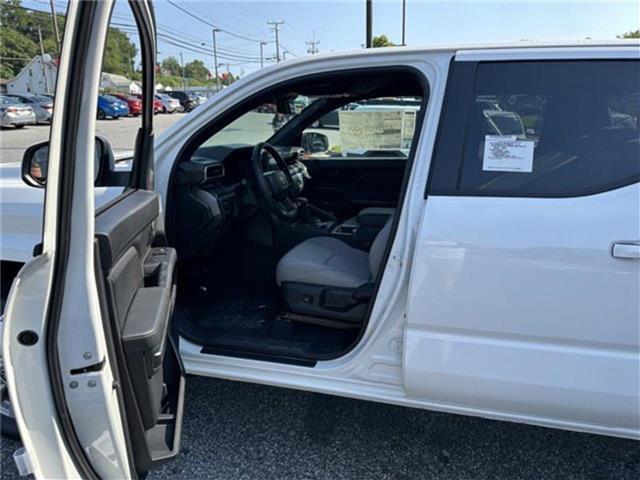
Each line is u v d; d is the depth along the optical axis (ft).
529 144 5.24
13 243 6.89
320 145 11.57
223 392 7.85
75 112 3.76
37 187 6.43
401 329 5.65
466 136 5.41
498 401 5.35
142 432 4.75
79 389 4.15
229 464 6.41
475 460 6.50
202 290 8.20
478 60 5.47
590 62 5.19
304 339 7.03
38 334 3.98
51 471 4.20
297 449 6.68
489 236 5.05
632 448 6.72
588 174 5.06
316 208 10.29
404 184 5.62
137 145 6.08
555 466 6.40
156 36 5.76
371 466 6.39
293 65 6.33
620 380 4.93
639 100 5.03
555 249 4.88
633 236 4.71
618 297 4.77
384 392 5.92
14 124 60.29
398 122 11.13
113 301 4.35
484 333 5.19
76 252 3.97
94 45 3.72
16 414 4.03
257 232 8.94
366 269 7.37
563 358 5.03
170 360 5.98
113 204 5.07
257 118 9.15
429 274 5.24
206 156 8.02
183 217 7.29
